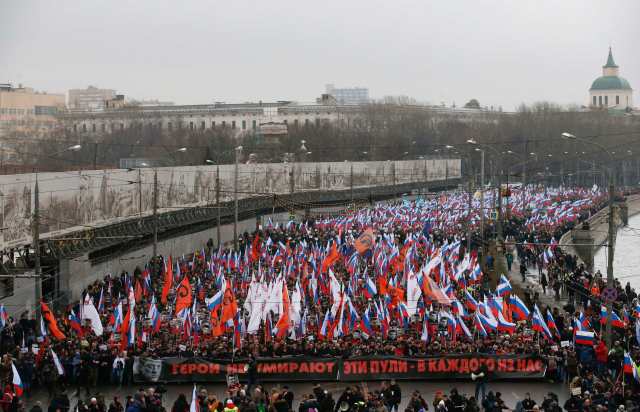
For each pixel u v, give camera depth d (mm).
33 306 61531
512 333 49250
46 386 44156
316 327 49625
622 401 37000
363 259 73812
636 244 143125
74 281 66500
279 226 107188
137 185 81188
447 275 62312
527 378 45469
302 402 35000
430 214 110750
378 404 34594
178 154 186000
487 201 142125
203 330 49750
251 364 44500
